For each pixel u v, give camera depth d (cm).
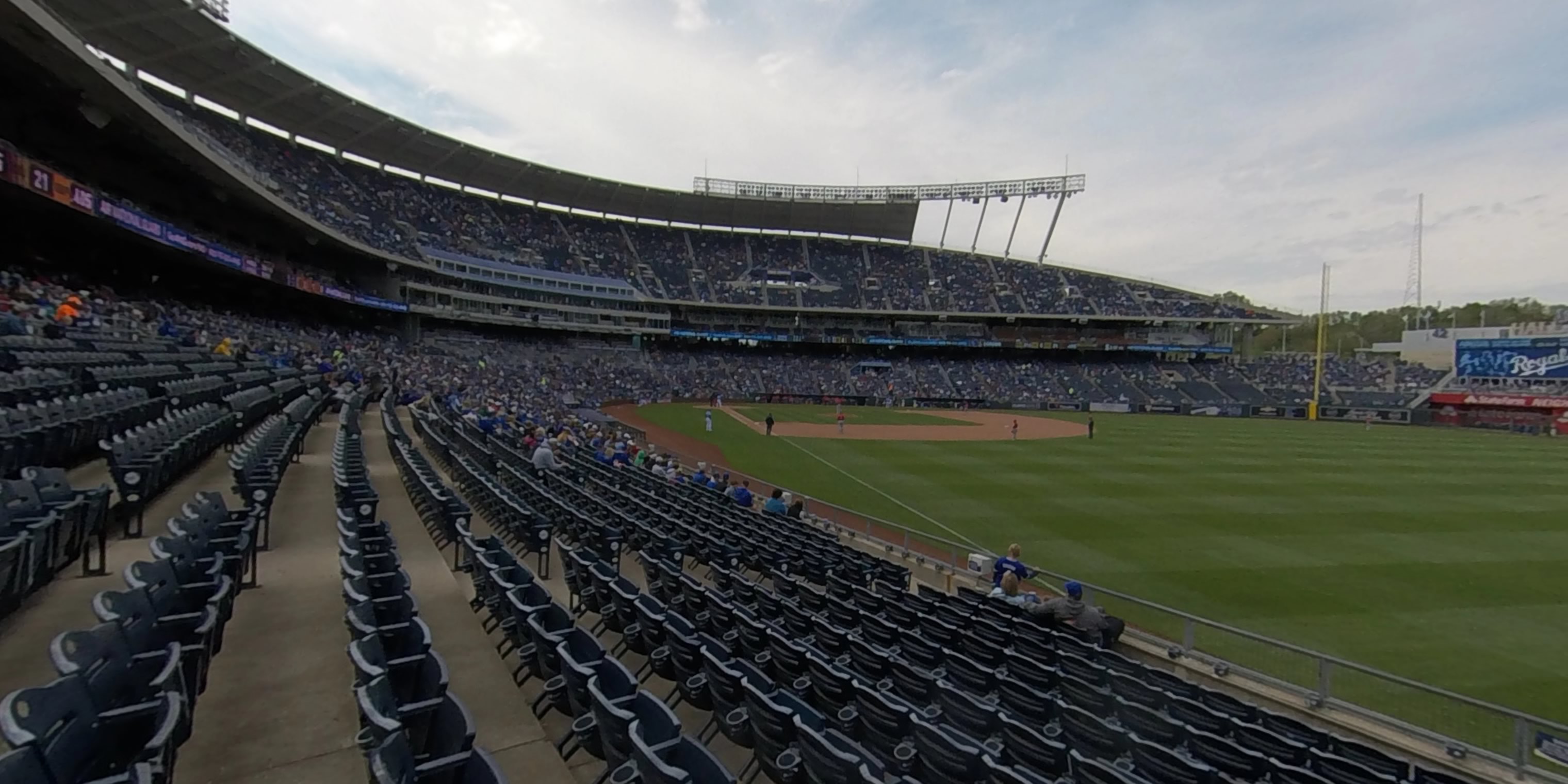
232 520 849
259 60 4444
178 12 3803
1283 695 1012
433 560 1048
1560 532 2136
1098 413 7306
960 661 820
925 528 2091
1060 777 604
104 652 412
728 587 1111
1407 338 8788
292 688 607
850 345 8988
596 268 7788
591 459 2328
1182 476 3067
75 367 1541
